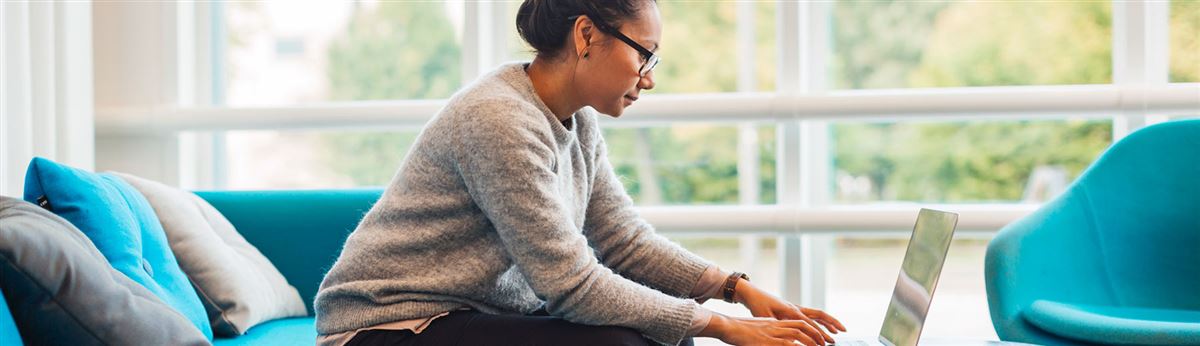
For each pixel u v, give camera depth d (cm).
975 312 306
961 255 306
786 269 295
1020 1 300
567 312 152
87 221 186
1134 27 284
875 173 309
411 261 156
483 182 150
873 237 284
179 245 217
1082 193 239
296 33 321
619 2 158
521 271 152
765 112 281
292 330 219
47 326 141
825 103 278
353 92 319
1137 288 234
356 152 320
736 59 310
